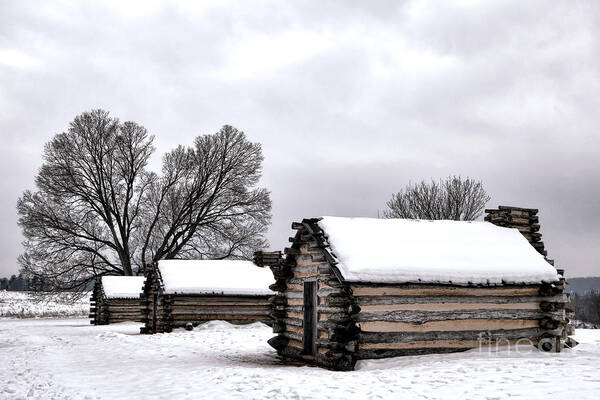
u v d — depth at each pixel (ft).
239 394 31.96
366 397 30.27
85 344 68.80
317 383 34.37
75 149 154.20
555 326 48.14
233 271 90.89
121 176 162.09
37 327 107.55
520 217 57.06
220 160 166.20
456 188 132.87
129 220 163.43
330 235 47.16
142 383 37.78
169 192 166.09
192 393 33.14
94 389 35.88
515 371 35.83
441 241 49.98
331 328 43.37
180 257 162.81
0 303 188.96
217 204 166.50
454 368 37.65
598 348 51.34
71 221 150.41
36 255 145.89
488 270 46.88
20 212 146.00
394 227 50.98
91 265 150.92
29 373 43.14
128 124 162.61
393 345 43.96
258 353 56.75
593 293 177.99
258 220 167.22
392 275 43.62
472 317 46.24
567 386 30.22
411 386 32.55
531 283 47.73
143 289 94.48
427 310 44.98
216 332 78.48
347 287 42.73
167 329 82.17
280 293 56.49
